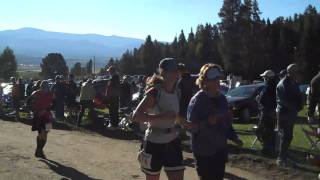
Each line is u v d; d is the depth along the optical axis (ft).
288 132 36.42
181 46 301.84
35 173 34.65
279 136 37.40
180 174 21.94
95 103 65.98
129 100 70.49
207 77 20.17
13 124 70.13
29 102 41.75
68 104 74.95
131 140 54.34
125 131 58.49
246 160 38.81
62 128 63.31
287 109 36.14
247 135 55.52
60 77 74.49
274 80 40.73
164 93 21.57
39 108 40.93
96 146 48.62
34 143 49.42
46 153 43.09
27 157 40.86
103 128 62.44
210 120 19.94
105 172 35.63
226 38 260.21
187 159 39.63
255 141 44.19
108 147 48.16
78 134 58.49
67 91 74.64
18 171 35.17
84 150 45.62
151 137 21.65
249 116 75.51
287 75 36.45
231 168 37.52
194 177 33.83
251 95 76.54
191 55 289.12
